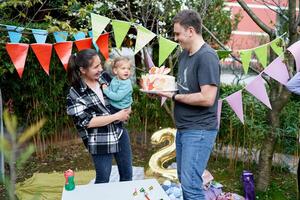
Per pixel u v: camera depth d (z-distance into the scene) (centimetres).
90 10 321
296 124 339
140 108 448
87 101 232
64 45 269
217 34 429
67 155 426
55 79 413
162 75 227
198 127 213
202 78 201
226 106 376
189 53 214
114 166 357
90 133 233
